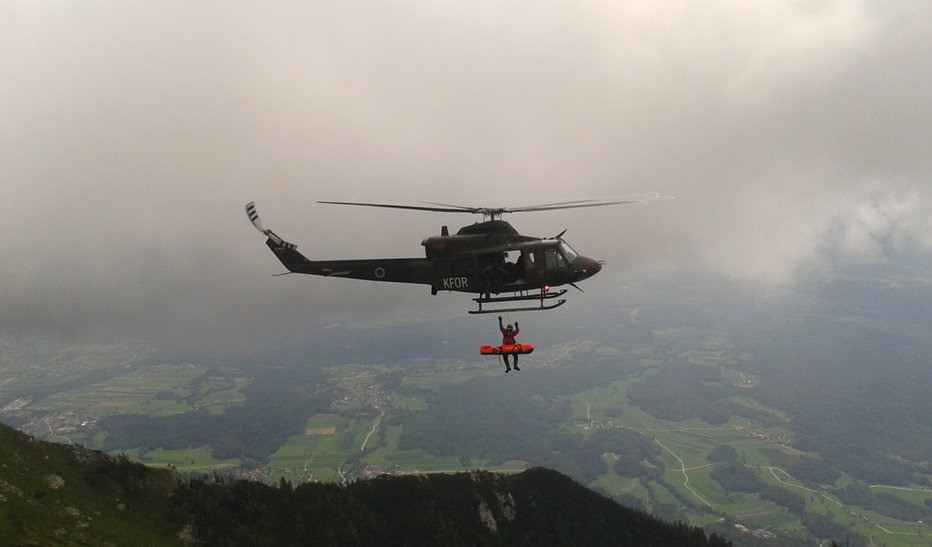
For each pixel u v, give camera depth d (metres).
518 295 39.19
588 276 38.25
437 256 38.75
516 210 36.75
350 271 41.25
